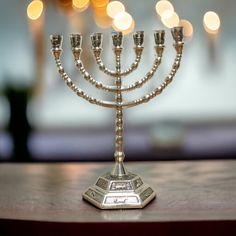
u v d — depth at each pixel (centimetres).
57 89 292
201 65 289
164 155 272
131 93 290
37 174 143
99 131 295
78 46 111
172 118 292
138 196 111
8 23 288
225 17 286
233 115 290
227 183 130
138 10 287
